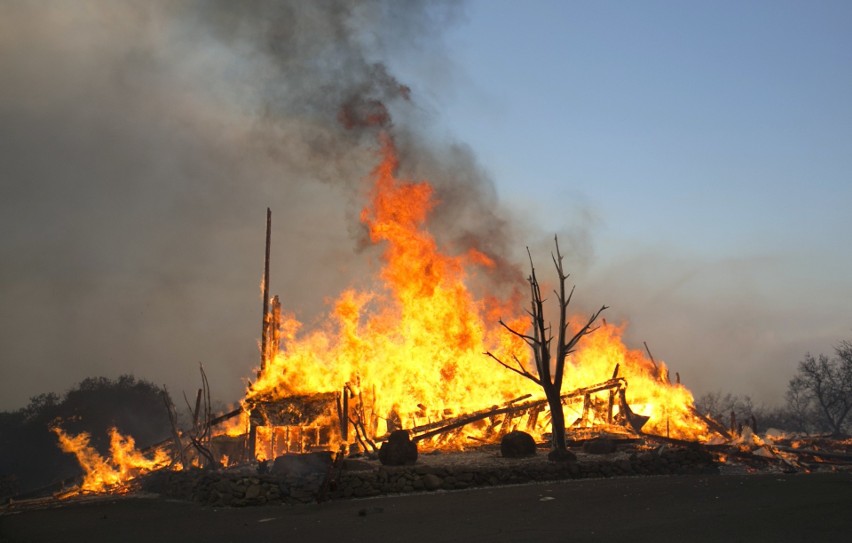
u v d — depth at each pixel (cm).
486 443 2817
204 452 2461
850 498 1622
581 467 2230
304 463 2166
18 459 5447
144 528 1667
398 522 1540
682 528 1316
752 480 2077
